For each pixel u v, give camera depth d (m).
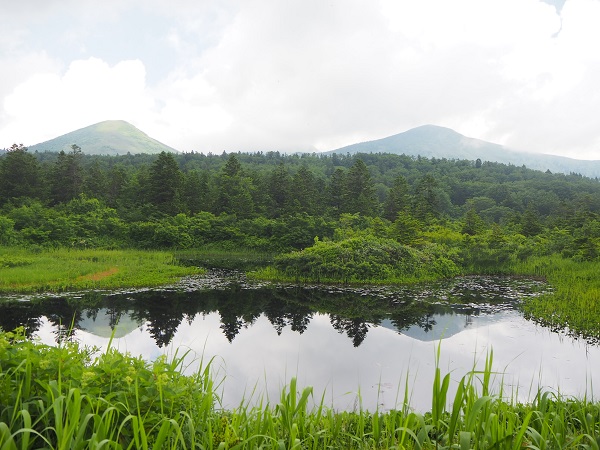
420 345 11.65
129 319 14.32
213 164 131.25
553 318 14.14
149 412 3.53
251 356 10.51
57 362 3.46
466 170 141.00
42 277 20.36
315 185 79.00
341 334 12.80
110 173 73.50
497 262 30.16
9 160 53.44
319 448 4.12
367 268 24.17
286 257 25.89
